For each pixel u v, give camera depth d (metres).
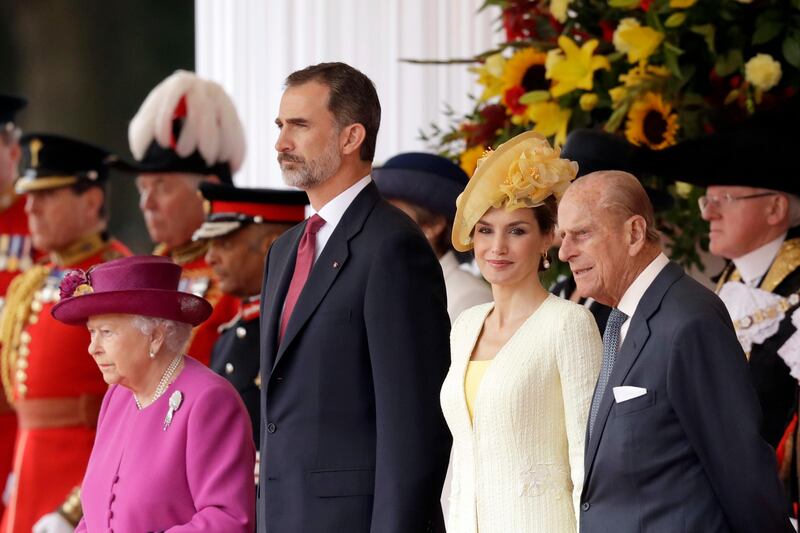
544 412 12.83
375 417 13.63
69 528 21.12
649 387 11.88
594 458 12.13
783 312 15.45
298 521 13.54
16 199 24.62
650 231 12.37
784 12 17.08
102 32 40.53
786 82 17.31
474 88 24.20
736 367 11.70
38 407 22.36
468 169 18.75
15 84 40.44
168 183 22.12
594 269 12.36
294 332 13.81
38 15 40.47
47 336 22.45
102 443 14.96
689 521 11.68
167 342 14.48
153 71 40.62
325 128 13.97
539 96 17.88
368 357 13.70
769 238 15.84
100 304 14.21
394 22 25.11
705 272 18.48
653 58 17.58
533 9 18.94
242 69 27.81
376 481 13.34
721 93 17.38
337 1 26.14
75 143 22.94
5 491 23.81
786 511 11.75
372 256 13.77
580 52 17.66
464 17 24.36
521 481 12.76
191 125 22.19
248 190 18.78
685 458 11.81
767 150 15.59
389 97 25.30
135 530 14.05
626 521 11.88
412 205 17.14
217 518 13.69
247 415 14.43
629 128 17.20
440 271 14.08
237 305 21.03
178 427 14.11
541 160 13.09
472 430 13.08
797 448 15.20
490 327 13.43
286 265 14.41
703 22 17.16
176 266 14.89
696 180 15.98
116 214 39.28
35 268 23.17
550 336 12.86
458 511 13.20
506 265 13.09
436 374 13.59
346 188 14.16
